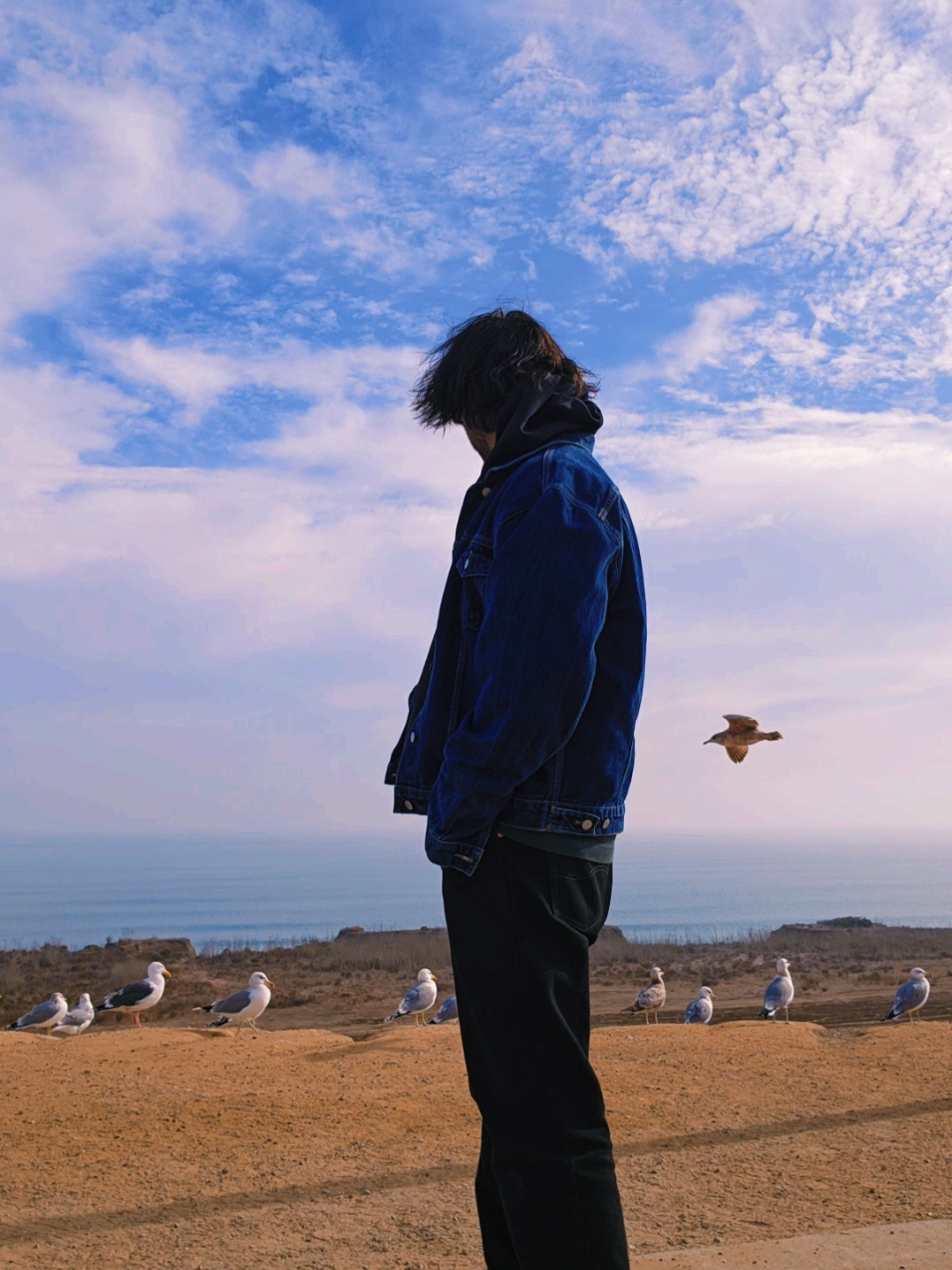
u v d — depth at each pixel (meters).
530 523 1.98
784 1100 5.64
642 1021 20.95
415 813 2.24
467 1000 2.04
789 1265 2.97
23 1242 3.55
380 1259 3.40
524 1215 1.92
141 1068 6.53
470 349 2.34
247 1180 4.26
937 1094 5.68
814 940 45.16
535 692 1.86
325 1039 7.77
